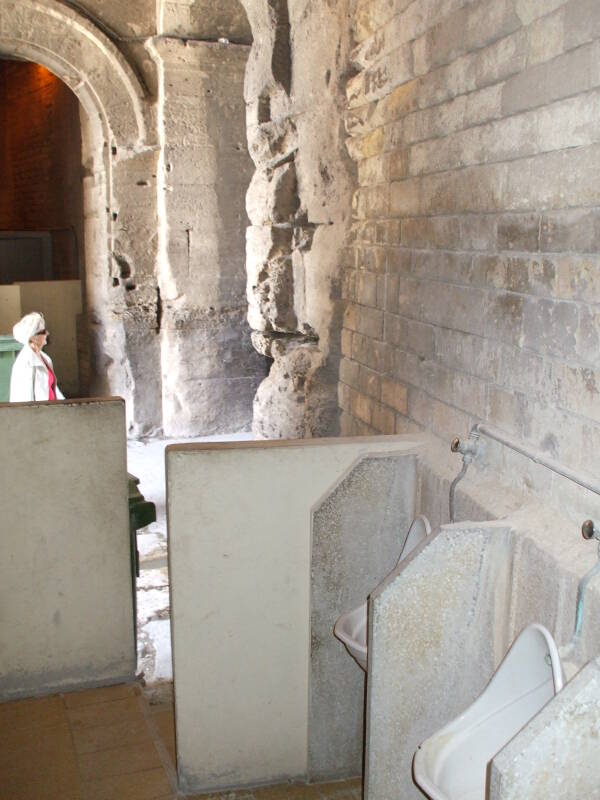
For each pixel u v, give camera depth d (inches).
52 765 110.2
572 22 76.5
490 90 92.4
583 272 76.5
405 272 119.6
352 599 105.3
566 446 79.7
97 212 293.6
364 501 103.1
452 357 104.0
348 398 146.1
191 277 285.3
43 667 125.8
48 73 398.0
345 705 108.3
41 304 363.6
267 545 101.7
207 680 104.1
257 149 177.3
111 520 123.8
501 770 55.0
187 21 266.8
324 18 148.9
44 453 118.6
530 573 78.7
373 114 131.5
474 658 83.9
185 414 294.5
